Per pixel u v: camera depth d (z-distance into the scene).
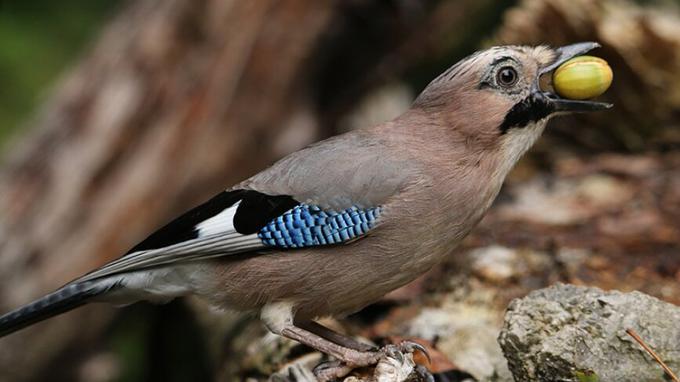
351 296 7.66
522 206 10.72
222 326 9.97
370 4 12.34
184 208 12.74
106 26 13.20
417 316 8.62
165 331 11.69
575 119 11.84
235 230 7.57
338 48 12.60
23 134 12.98
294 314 7.77
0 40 13.55
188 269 7.78
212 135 12.55
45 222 12.36
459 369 7.59
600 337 6.61
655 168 11.20
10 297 12.36
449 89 7.67
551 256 9.21
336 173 7.50
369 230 7.42
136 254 7.72
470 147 7.59
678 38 11.08
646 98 11.45
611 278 8.76
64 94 12.61
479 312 8.58
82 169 12.35
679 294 8.38
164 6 12.34
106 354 12.94
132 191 12.45
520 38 11.51
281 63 12.48
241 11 12.24
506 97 7.59
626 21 11.26
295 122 12.80
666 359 6.54
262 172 7.81
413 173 7.46
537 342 6.65
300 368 7.31
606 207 10.37
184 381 10.98
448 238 7.61
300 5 12.28
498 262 9.17
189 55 12.36
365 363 7.32
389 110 14.58
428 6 12.67
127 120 12.38
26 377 12.48
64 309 7.85
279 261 7.55
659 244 9.28
